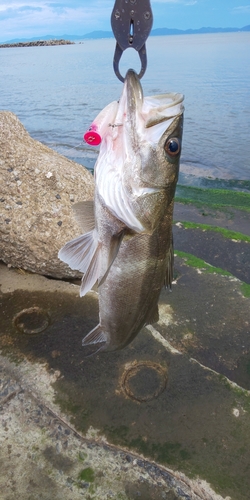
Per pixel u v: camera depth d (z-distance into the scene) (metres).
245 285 0.91
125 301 0.46
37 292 0.79
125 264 0.44
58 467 0.52
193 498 0.49
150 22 0.39
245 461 0.51
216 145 2.55
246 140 2.64
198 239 1.22
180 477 0.50
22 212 0.82
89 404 0.58
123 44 0.40
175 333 0.78
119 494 0.49
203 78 5.47
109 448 0.54
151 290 0.46
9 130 0.87
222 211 1.47
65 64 9.90
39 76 7.02
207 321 0.81
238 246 1.18
